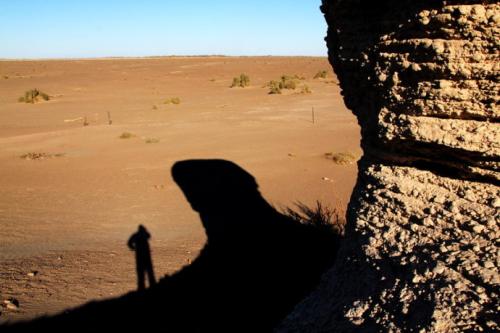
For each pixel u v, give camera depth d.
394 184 4.45
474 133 3.70
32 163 19.66
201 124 29.70
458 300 3.33
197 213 12.91
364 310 3.96
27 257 9.66
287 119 30.80
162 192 15.19
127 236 11.09
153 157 20.45
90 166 18.98
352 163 18.44
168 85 58.81
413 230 4.14
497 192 3.86
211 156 20.36
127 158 20.39
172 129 28.08
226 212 12.92
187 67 95.19
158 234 11.23
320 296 4.83
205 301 7.41
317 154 20.17
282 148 21.70
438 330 3.22
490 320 3.09
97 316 6.97
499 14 3.36
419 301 3.55
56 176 17.48
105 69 93.44
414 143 4.04
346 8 4.65
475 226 3.75
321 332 4.21
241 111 35.22
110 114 35.94
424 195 4.24
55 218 12.58
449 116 3.78
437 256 3.75
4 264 9.21
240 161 19.30
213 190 15.26
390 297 3.81
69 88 56.00
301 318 4.74
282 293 7.52
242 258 9.27
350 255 4.69
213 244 10.33
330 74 69.94
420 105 3.83
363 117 4.98
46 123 32.56
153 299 7.57
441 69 3.64
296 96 42.97
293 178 16.42
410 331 3.40
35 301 7.52
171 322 6.72
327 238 10.03
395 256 4.09
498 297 3.18
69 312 7.10
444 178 4.19
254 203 13.66
